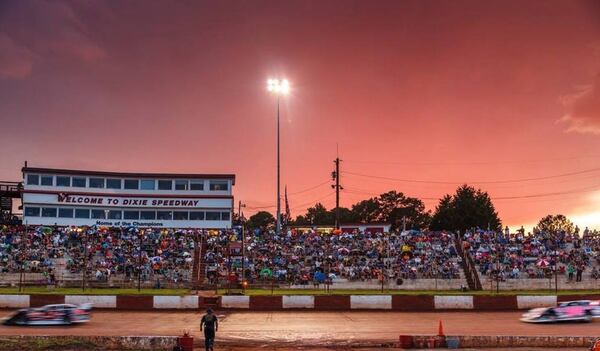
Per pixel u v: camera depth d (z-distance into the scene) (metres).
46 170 77.62
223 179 81.25
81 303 46.78
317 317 43.44
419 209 144.38
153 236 72.19
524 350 31.78
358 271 62.34
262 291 56.53
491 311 46.91
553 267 63.47
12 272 59.97
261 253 67.88
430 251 68.25
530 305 47.62
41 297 46.50
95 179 79.44
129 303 47.12
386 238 73.75
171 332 35.97
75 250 65.06
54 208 77.62
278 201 78.12
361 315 44.62
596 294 48.06
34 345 31.00
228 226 80.56
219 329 37.66
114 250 65.88
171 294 51.09
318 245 71.25
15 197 85.44
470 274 62.78
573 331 35.91
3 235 69.06
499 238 72.69
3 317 41.22
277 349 32.09
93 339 32.03
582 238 72.81
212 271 60.59
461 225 117.62
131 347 31.81
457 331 36.38
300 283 60.38
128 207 79.81
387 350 32.22
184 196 80.62
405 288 60.75
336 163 90.00
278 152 77.88
